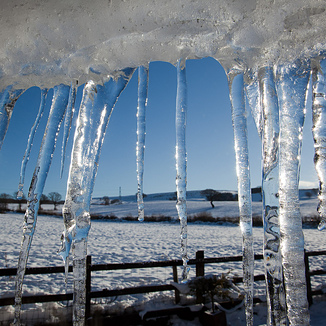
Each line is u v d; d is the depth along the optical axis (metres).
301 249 1.51
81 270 1.67
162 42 1.59
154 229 22.11
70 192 1.78
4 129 1.92
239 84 1.88
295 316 1.45
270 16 1.42
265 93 1.71
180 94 2.19
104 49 1.62
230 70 1.88
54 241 14.09
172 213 36.81
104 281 6.77
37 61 1.67
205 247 13.59
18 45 1.56
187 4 1.36
